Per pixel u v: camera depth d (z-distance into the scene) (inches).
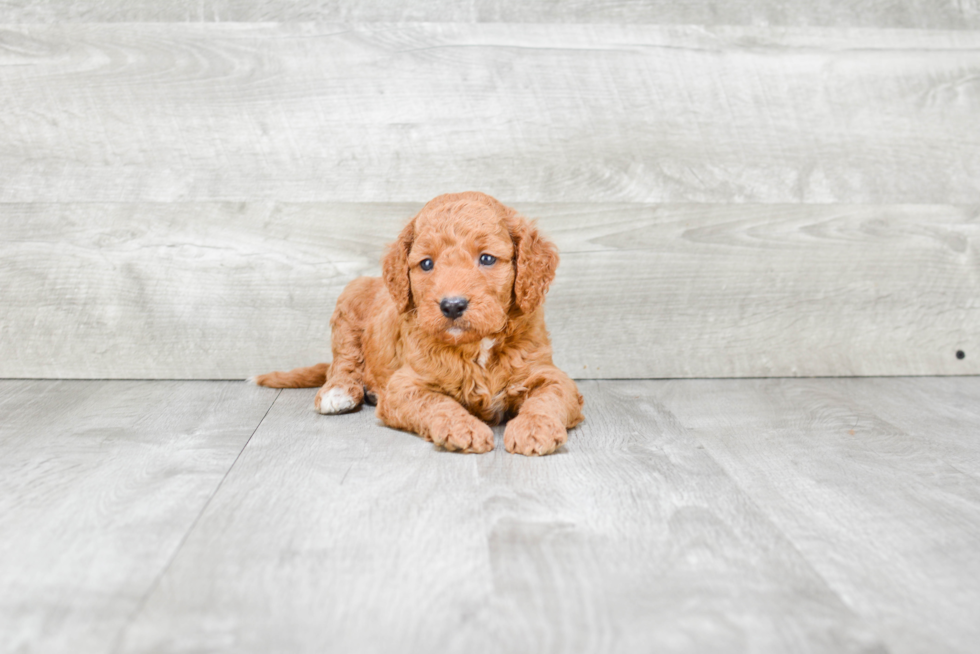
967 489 67.9
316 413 90.7
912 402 97.8
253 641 44.3
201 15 103.7
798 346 111.6
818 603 48.9
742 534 58.3
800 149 109.3
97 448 77.0
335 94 105.4
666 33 106.8
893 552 55.9
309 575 51.6
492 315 74.8
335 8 104.7
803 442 80.7
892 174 110.4
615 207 107.8
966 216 111.4
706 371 110.8
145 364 107.5
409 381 82.4
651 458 74.9
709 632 45.4
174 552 54.7
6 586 50.1
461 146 106.7
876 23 108.7
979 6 109.3
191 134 105.1
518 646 43.9
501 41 105.8
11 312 105.8
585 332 109.2
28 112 103.8
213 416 88.9
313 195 106.3
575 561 53.7
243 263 106.7
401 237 81.8
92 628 45.5
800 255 110.2
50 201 104.9
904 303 112.1
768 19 107.7
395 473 70.1
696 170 108.3
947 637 45.4
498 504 63.1
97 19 103.1
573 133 107.1
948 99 110.1
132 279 106.3
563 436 75.2
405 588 50.0
